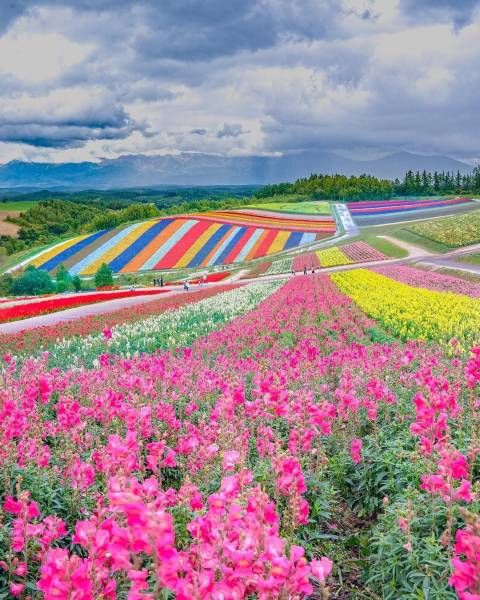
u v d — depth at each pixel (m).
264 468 6.88
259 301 35.59
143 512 2.75
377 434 8.74
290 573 3.03
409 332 21.47
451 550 5.06
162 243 103.50
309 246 98.00
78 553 5.93
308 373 11.60
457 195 186.12
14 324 32.75
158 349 17.95
